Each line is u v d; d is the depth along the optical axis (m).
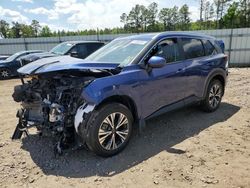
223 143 4.12
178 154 3.79
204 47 5.42
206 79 5.29
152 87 4.18
